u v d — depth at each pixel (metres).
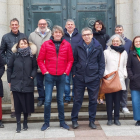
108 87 5.11
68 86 6.03
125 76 5.30
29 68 4.95
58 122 5.58
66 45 5.00
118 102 5.32
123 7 7.25
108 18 7.43
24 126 5.07
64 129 5.07
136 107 5.25
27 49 4.95
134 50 5.36
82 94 5.17
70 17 7.39
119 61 5.28
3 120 5.60
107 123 5.34
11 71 5.04
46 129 5.05
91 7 7.41
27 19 7.35
